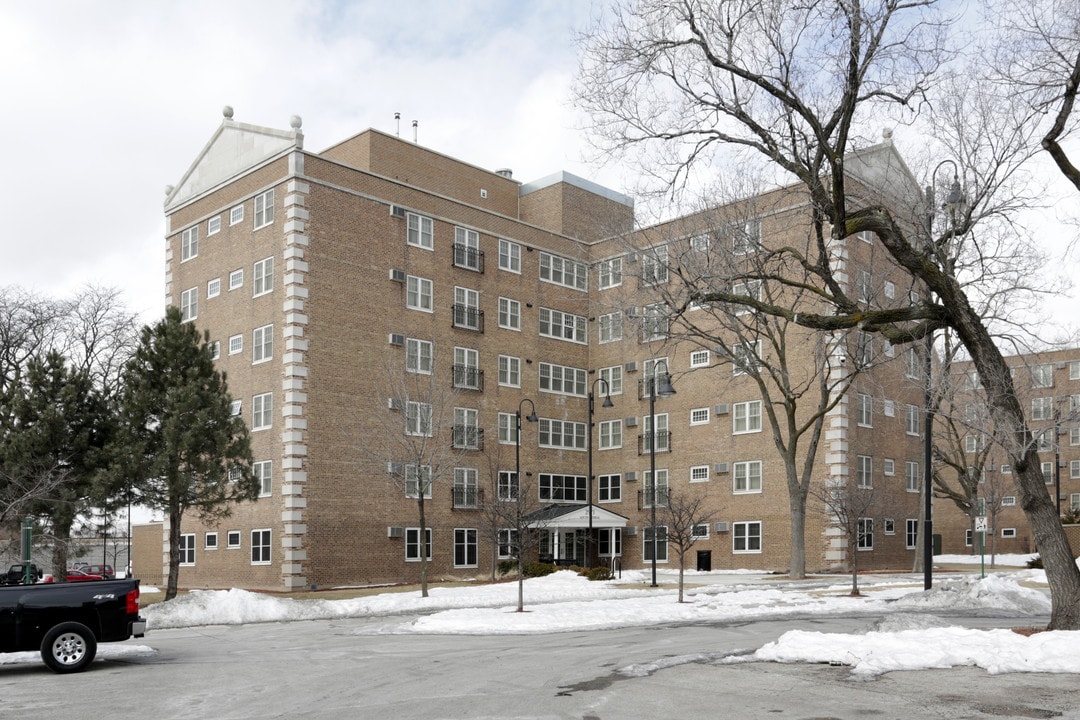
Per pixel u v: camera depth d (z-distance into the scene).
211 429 30.70
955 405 27.55
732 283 26.12
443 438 43.19
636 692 11.62
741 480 46.50
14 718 10.94
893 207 30.41
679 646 16.78
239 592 27.56
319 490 40.00
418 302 45.28
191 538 44.91
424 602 29.88
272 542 39.81
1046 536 16.39
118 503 30.27
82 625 15.29
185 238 47.59
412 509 43.28
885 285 44.09
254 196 43.31
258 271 42.62
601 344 53.81
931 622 19.03
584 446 53.31
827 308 41.78
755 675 12.79
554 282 52.75
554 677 13.14
